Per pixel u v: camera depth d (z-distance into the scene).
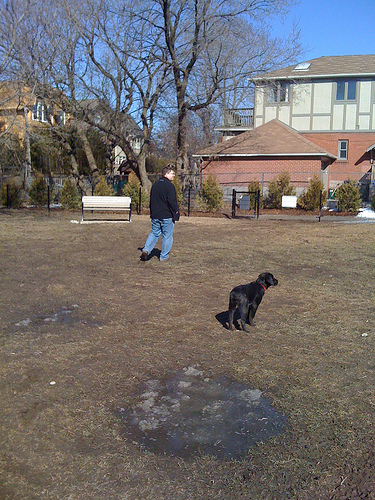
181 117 26.09
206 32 23.12
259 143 30.20
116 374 4.57
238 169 30.28
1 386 4.27
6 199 23.14
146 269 8.83
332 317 6.16
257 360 4.88
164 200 9.23
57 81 21.78
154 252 10.45
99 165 36.22
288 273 8.56
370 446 3.35
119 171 43.19
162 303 6.81
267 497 2.90
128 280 8.03
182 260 9.58
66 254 10.16
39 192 23.98
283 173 24.53
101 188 23.06
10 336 5.45
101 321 6.06
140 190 20.91
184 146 26.92
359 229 13.67
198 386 4.36
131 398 4.13
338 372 4.57
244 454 3.34
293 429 3.62
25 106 19.83
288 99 34.69
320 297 7.05
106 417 3.81
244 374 4.57
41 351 5.04
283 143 29.78
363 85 33.47
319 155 28.36
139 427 3.69
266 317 6.21
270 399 4.11
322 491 2.94
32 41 19.39
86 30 22.22
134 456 3.31
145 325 5.91
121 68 24.52
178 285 7.73
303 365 4.74
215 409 3.97
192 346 5.26
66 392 4.19
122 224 15.52
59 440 3.48
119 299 6.98
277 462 3.22
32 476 3.08
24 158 28.11
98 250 10.64
